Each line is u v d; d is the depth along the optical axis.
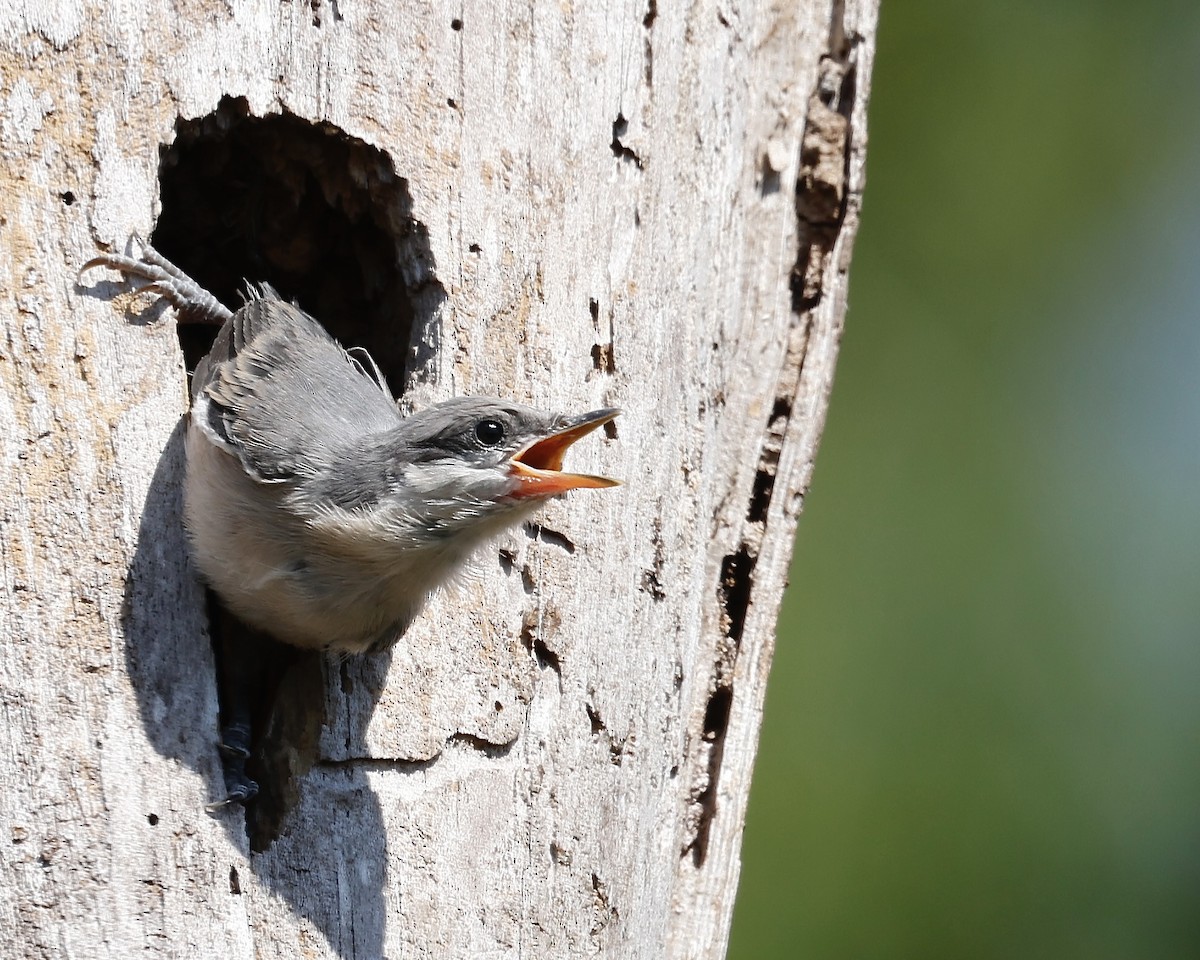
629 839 8.65
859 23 10.61
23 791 7.04
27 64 7.43
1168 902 12.96
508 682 8.25
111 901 7.04
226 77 7.91
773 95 10.39
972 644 13.95
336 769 7.73
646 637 8.86
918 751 13.52
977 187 15.14
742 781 9.85
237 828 7.32
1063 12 15.23
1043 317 15.05
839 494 14.59
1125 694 13.68
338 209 8.82
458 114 8.41
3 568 7.16
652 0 9.09
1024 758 13.55
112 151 7.61
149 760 7.24
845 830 13.26
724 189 9.68
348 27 8.16
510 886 8.11
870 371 14.95
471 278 8.39
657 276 9.06
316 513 7.39
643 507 8.88
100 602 7.32
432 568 7.66
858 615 14.11
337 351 8.31
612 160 8.88
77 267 7.49
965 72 15.14
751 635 9.99
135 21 7.67
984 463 14.62
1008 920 12.97
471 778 8.05
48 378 7.37
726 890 9.73
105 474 7.43
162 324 7.70
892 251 15.14
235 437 7.52
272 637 7.94
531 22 8.60
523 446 7.59
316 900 7.45
